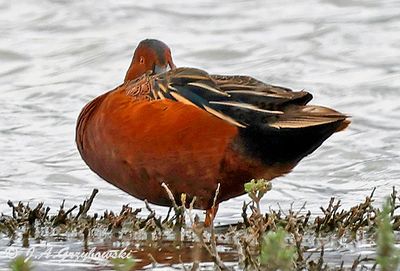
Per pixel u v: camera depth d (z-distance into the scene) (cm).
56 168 1661
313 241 1223
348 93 2033
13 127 1897
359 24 2364
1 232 1270
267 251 936
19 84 2162
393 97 2002
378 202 1498
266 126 1201
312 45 2273
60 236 1256
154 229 1284
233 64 2242
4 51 2306
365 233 1252
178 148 1229
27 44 2347
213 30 2395
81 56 2289
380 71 2127
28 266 886
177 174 1244
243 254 1099
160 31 2409
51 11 2511
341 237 1236
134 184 1278
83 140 1305
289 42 2302
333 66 2173
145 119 1236
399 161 1686
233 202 1472
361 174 1647
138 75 1409
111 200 1503
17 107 2014
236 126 1210
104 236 1258
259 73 2172
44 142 1809
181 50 2305
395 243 1195
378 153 1722
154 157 1239
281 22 2408
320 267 1062
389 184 1597
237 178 1246
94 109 1302
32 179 1612
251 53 2272
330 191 1566
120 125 1249
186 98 1227
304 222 1277
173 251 1184
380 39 2288
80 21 2459
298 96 1209
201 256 1155
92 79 2183
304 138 1209
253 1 2545
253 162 1229
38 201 1491
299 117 1195
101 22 2458
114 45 2317
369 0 2483
